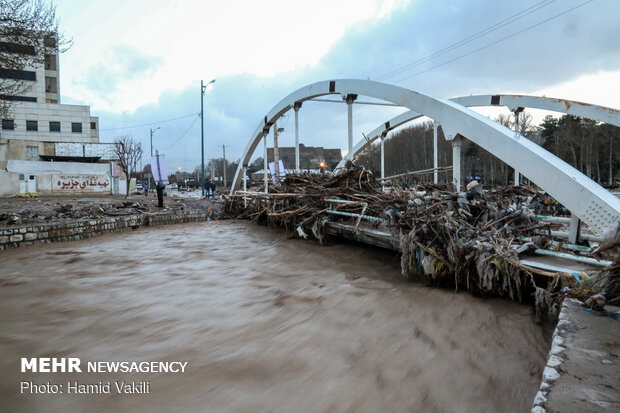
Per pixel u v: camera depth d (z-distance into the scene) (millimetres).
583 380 2148
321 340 4047
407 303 5133
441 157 46250
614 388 2055
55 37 13391
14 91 15742
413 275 6297
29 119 45656
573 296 3795
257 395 3004
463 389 3129
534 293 4594
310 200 10641
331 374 3340
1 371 3383
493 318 4512
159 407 2840
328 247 9430
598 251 3539
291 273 7074
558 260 4922
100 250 9500
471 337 4090
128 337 4141
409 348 3855
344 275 6859
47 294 5746
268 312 4926
